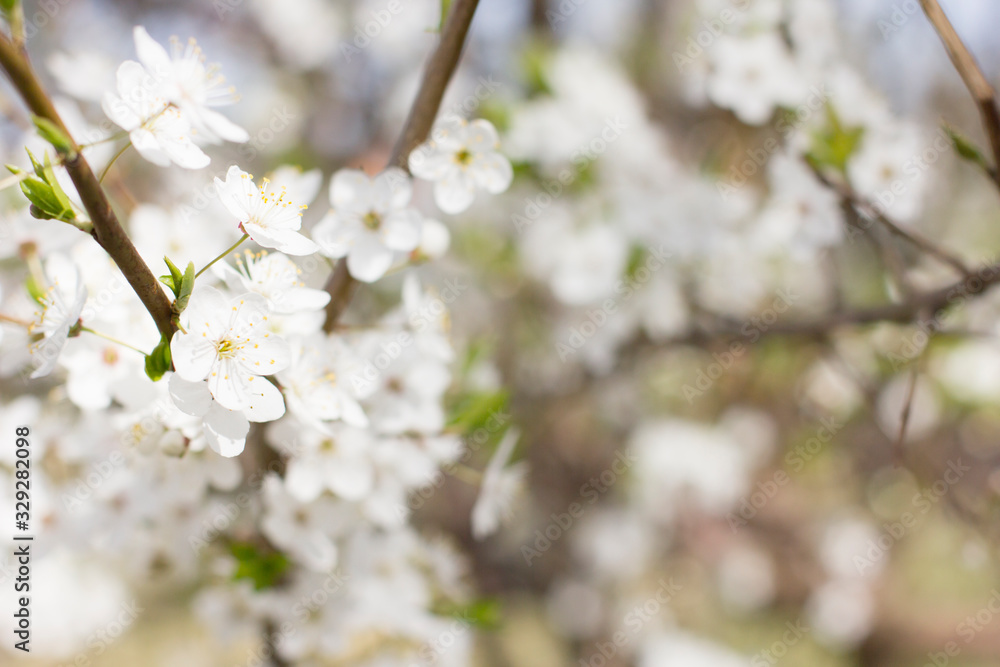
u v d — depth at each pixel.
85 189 0.38
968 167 0.99
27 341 0.43
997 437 0.84
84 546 0.46
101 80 0.45
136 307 0.42
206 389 0.40
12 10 0.38
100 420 0.45
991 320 0.58
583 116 0.63
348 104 0.96
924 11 0.45
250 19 0.98
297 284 0.42
